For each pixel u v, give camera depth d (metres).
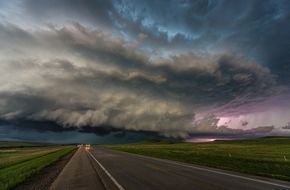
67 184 16.75
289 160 34.59
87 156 51.41
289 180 15.57
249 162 29.91
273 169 21.39
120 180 17.14
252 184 14.16
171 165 27.19
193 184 14.52
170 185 14.49
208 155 44.22
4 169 29.11
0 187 16.03
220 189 12.79
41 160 42.03
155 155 48.12
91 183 16.62
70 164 33.69
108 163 32.12
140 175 19.39
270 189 12.65
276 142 161.38
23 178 20.25
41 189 15.35
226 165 25.69
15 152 88.62
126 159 38.91
